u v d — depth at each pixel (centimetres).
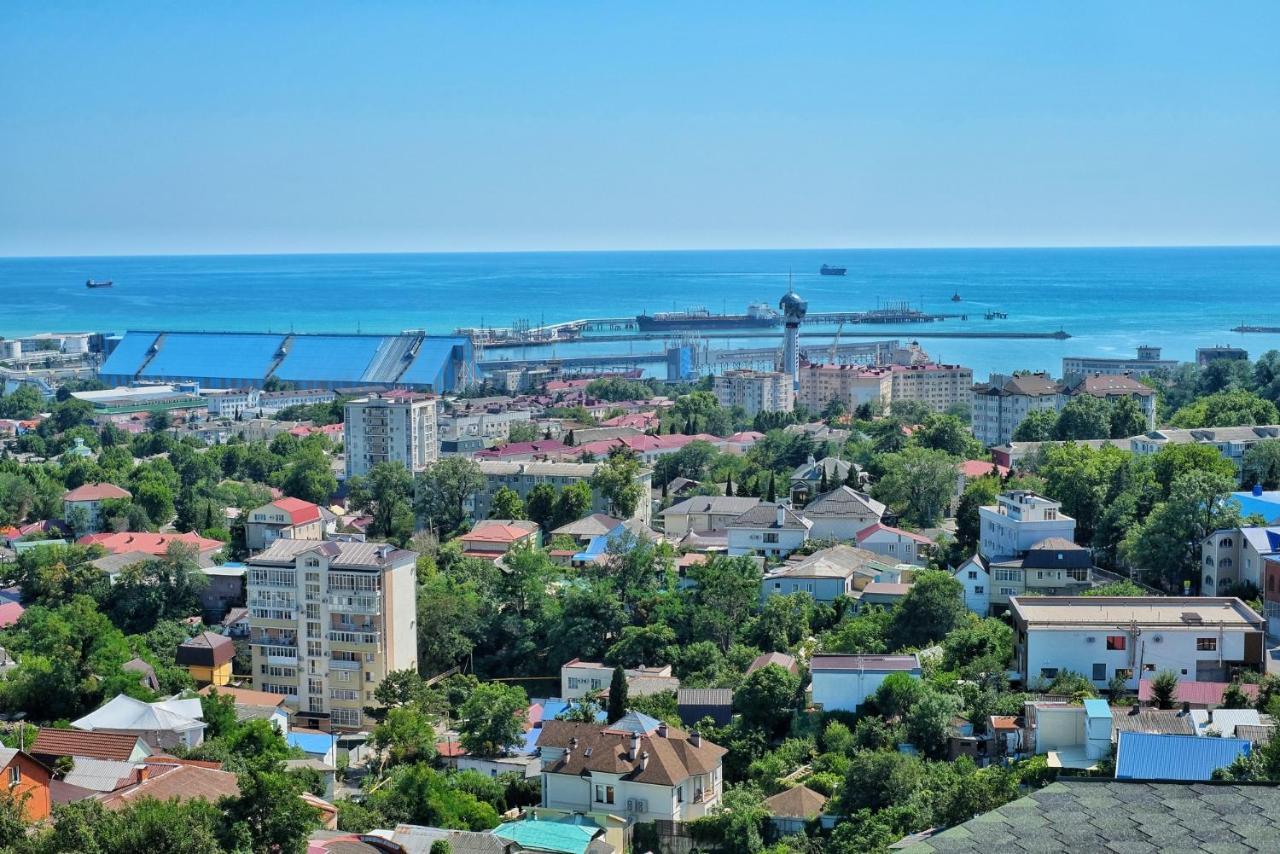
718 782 19012
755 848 17088
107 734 18662
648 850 17762
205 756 19262
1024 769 16762
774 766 19812
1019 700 19962
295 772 17988
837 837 16412
